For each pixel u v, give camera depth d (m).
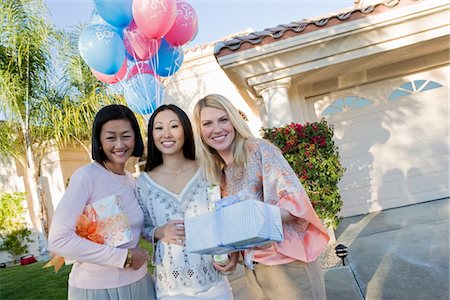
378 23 5.36
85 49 3.39
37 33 7.93
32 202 9.81
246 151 1.96
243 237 1.44
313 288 1.86
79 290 1.77
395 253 4.11
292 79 6.14
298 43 5.44
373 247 4.48
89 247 1.67
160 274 1.85
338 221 5.01
